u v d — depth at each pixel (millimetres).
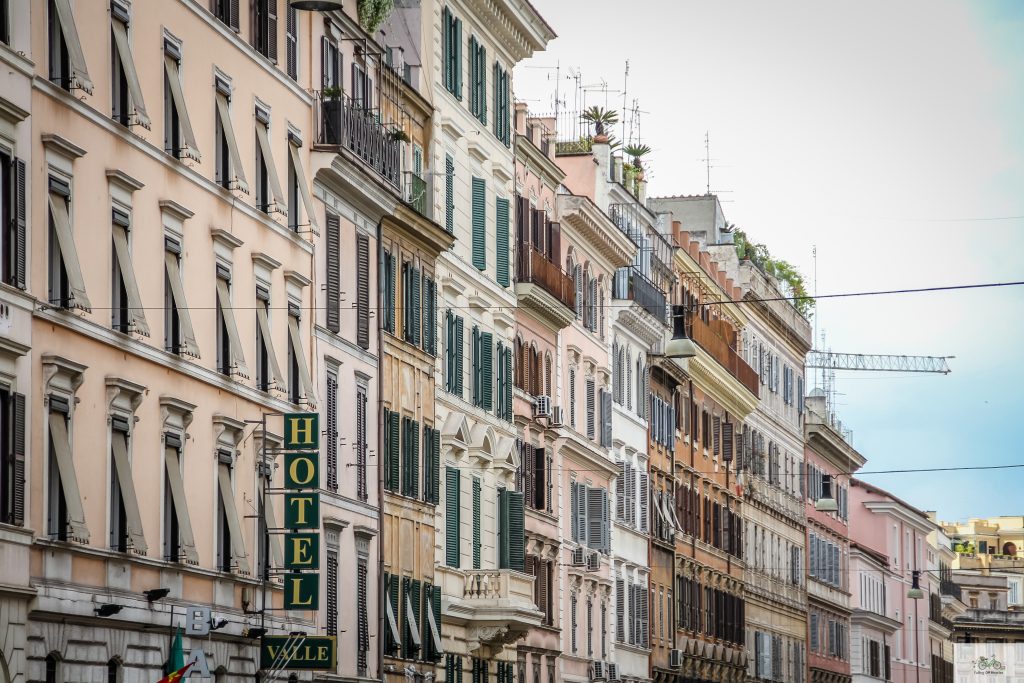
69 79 96500
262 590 120562
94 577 98562
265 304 123750
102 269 100438
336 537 135875
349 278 140375
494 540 173875
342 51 140250
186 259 111375
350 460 139125
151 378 106062
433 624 154875
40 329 93750
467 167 170625
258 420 121375
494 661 171875
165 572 107000
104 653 99500
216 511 115000
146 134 105938
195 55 113062
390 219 148125
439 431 160000
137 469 104438
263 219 123125
